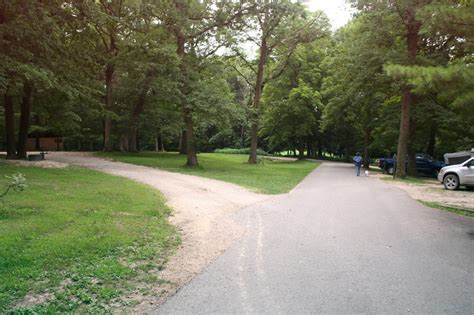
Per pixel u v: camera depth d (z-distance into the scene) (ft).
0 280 16.81
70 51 73.36
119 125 130.21
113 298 16.29
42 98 85.30
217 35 94.07
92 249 22.18
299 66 169.27
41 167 63.72
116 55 98.89
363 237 27.81
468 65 32.65
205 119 86.53
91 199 36.22
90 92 79.15
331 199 47.37
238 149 222.28
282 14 97.09
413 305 15.84
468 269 20.79
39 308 14.70
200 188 52.37
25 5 59.06
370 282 18.49
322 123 131.44
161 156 118.42
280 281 18.54
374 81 90.74
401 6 74.33
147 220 30.83
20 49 59.06
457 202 48.01
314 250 24.13
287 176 79.51
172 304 15.83
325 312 15.10
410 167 103.09
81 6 68.64
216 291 17.28
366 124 123.34
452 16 33.83
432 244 26.17
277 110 165.07
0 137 157.89
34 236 23.15
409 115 88.02
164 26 87.81
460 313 15.14
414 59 77.66
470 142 117.60
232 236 27.78
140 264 20.81
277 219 34.22
